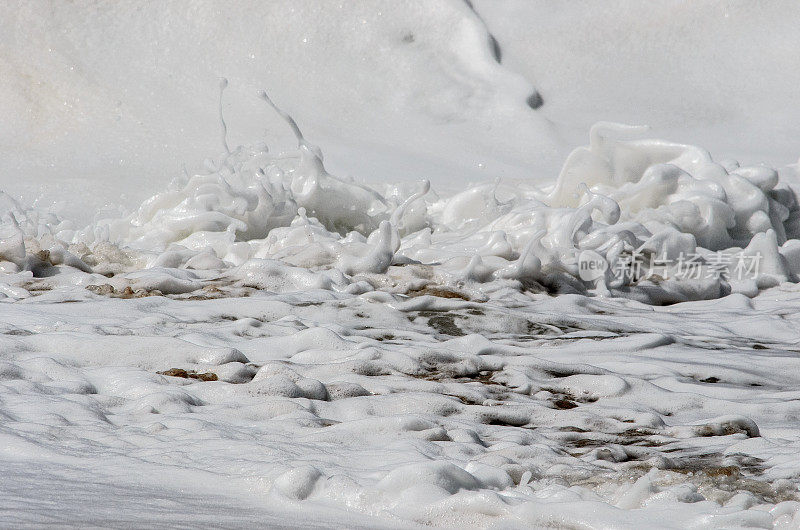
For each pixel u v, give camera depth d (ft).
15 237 77.41
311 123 208.85
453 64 226.17
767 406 46.52
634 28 239.71
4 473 26.45
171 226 108.27
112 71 218.79
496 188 134.00
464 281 82.12
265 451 31.22
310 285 75.82
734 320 78.18
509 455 32.83
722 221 119.14
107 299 67.46
